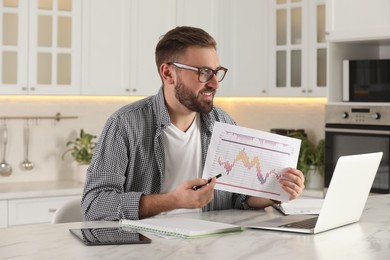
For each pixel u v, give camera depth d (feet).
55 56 15.07
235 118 18.79
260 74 16.71
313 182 15.69
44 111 16.16
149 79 16.21
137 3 15.99
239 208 8.27
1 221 13.74
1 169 15.61
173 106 7.89
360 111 14.06
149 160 7.91
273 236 6.22
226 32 17.11
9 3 14.56
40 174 16.16
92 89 15.52
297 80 16.17
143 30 16.11
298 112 17.40
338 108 14.43
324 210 6.31
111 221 7.04
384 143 13.61
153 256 5.31
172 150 8.06
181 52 7.41
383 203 8.62
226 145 7.18
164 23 16.37
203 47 7.37
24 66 14.73
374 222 7.12
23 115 15.89
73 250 5.54
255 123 18.34
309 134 17.19
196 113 8.21
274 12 16.43
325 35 15.33
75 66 15.29
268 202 7.89
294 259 5.26
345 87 14.44
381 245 5.84
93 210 7.17
